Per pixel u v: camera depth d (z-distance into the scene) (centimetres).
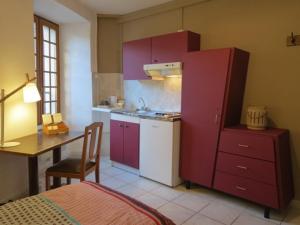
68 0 343
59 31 425
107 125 451
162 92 391
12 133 267
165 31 381
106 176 354
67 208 128
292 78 270
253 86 298
